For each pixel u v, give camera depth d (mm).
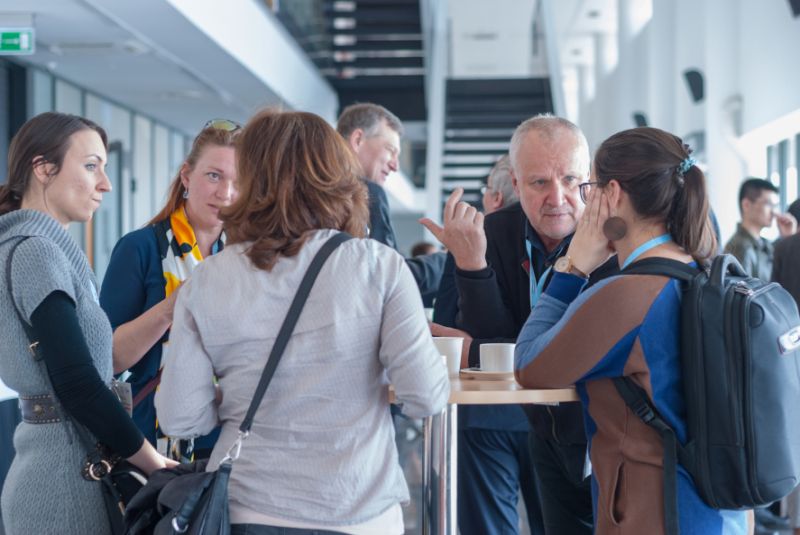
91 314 2318
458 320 2883
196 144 3119
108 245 12164
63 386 2146
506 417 3184
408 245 25422
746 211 6219
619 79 15477
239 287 1842
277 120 1941
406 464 6766
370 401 1862
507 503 3229
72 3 7797
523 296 2994
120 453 2199
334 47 16594
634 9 14852
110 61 9922
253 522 1778
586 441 2639
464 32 17328
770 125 8953
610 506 2115
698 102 10812
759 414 1996
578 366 2105
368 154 4758
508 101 15055
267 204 1878
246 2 10016
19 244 2232
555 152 2900
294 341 1820
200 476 1813
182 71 10391
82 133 2443
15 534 2250
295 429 1805
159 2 7738
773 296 2059
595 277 2537
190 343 1853
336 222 1918
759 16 9109
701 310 2027
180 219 3121
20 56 9711
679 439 2072
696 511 2051
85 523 2219
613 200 2188
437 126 14570
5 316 2211
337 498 1790
